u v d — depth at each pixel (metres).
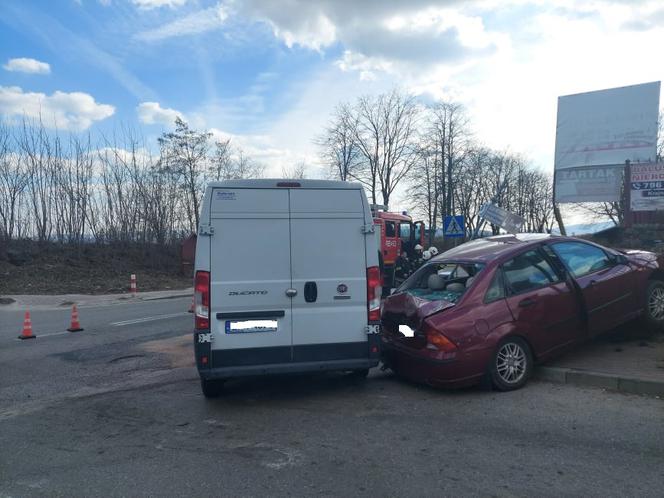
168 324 12.83
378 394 6.39
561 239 7.18
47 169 28.78
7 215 27.34
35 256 26.33
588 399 5.64
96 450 4.97
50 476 4.40
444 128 46.31
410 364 6.38
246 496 3.92
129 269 27.62
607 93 17.77
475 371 5.96
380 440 4.89
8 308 18.12
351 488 3.96
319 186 6.16
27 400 6.78
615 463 4.14
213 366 5.87
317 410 5.89
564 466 4.14
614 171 17.72
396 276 16.80
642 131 17.23
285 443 4.94
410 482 4.02
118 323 13.34
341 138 46.97
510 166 57.78
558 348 6.49
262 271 5.98
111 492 4.07
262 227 6.01
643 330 7.57
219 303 5.88
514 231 15.07
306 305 6.05
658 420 4.94
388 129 47.09
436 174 46.69
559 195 18.70
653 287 7.53
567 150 18.52
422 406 5.82
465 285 6.46
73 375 8.07
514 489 3.83
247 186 6.03
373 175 47.59
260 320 5.96
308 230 6.09
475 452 4.50
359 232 6.22
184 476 4.30
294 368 5.99
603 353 7.00
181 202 35.84
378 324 6.19
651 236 17.19
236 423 5.58
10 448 5.09
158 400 6.55
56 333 12.07
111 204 30.70
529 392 6.00
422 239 19.61
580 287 6.74
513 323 6.14
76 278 24.47
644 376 5.84
